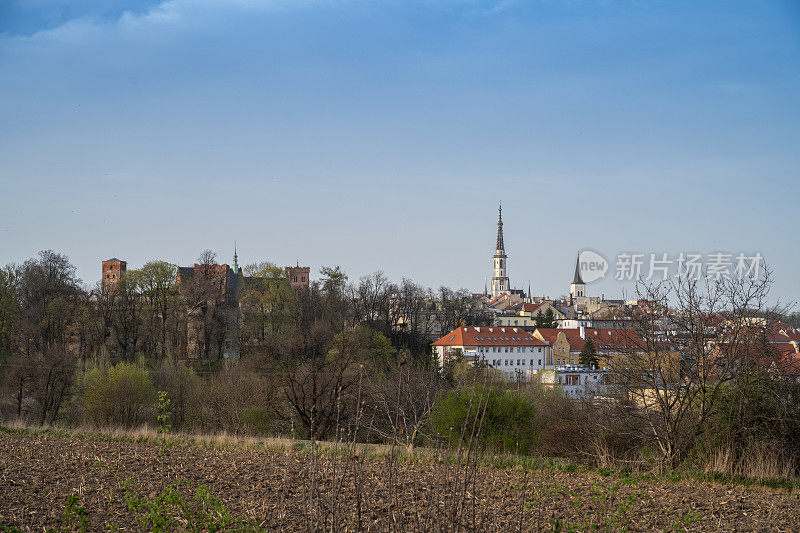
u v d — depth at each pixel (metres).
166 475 17.56
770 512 14.89
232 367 66.56
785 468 21.22
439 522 11.92
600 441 24.22
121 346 83.06
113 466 18.58
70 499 12.27
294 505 14.31
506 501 15.23
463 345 107.12
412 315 119.44
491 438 29.47
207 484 16.58
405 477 17.33
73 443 23.33
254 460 20.27
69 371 59.41
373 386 33.59
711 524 13.83
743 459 21.64
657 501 15.86
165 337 86.38
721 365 21.44
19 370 58.53
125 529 12.54
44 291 84.75
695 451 22.38
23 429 28.05
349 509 13.92
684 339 21.78
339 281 108.12
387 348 83.31
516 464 21.62
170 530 12.43
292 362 65.69
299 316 96.75
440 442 24.73
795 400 21.81
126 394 50.09
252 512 13.70
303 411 40.09
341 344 68.56
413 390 35.75
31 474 17.28
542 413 39.22
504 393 32.75
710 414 21.67
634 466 21.73
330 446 24.14
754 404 21.67
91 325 82.00
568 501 15.55
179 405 53.50
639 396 22.72
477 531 12.45
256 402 48.12
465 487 12.08
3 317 79.31
